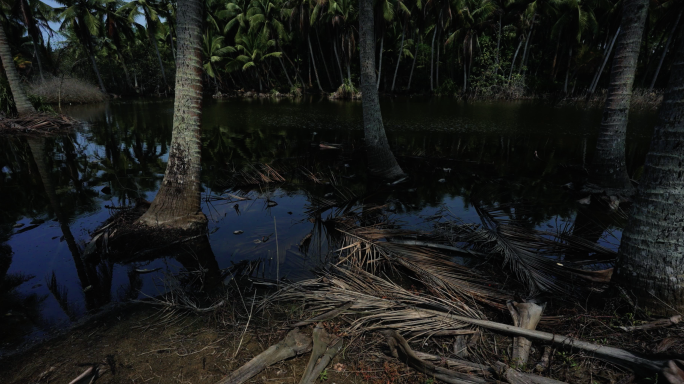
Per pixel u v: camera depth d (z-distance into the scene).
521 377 2.12
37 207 5.93
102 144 11.14
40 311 3.22
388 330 2.71
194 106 4.70
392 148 10.00
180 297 3.32
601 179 6.24
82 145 10.99
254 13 33.50
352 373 2.34
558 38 27.56
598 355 2.28
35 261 4.16
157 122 16.03
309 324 2.84
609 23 25.34
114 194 6.53
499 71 30.48
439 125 13.88
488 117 16.19
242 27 36.00
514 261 3.58
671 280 2.59
